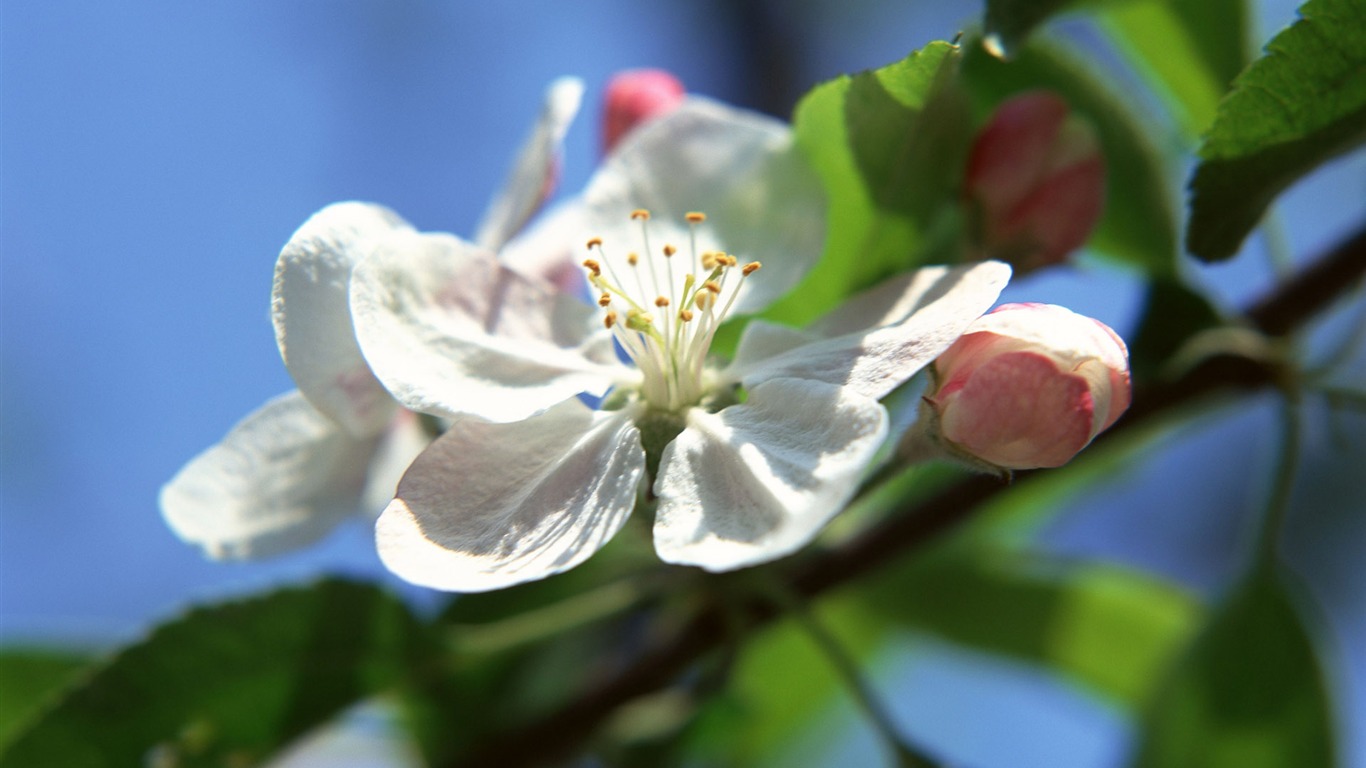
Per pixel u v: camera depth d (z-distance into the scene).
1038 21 0.22
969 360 0.21
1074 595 0.27
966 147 0.23
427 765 0.25
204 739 0.23
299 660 0.24
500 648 0.24
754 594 0.24
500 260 0.22
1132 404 0.24
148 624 0.23
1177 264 0.25
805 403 0.21
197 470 0.23
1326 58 0.21
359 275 0.21
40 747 0.23
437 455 0.21
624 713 0.25
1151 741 0.25
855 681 0.23
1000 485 0.24
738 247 0.23
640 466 0.21
